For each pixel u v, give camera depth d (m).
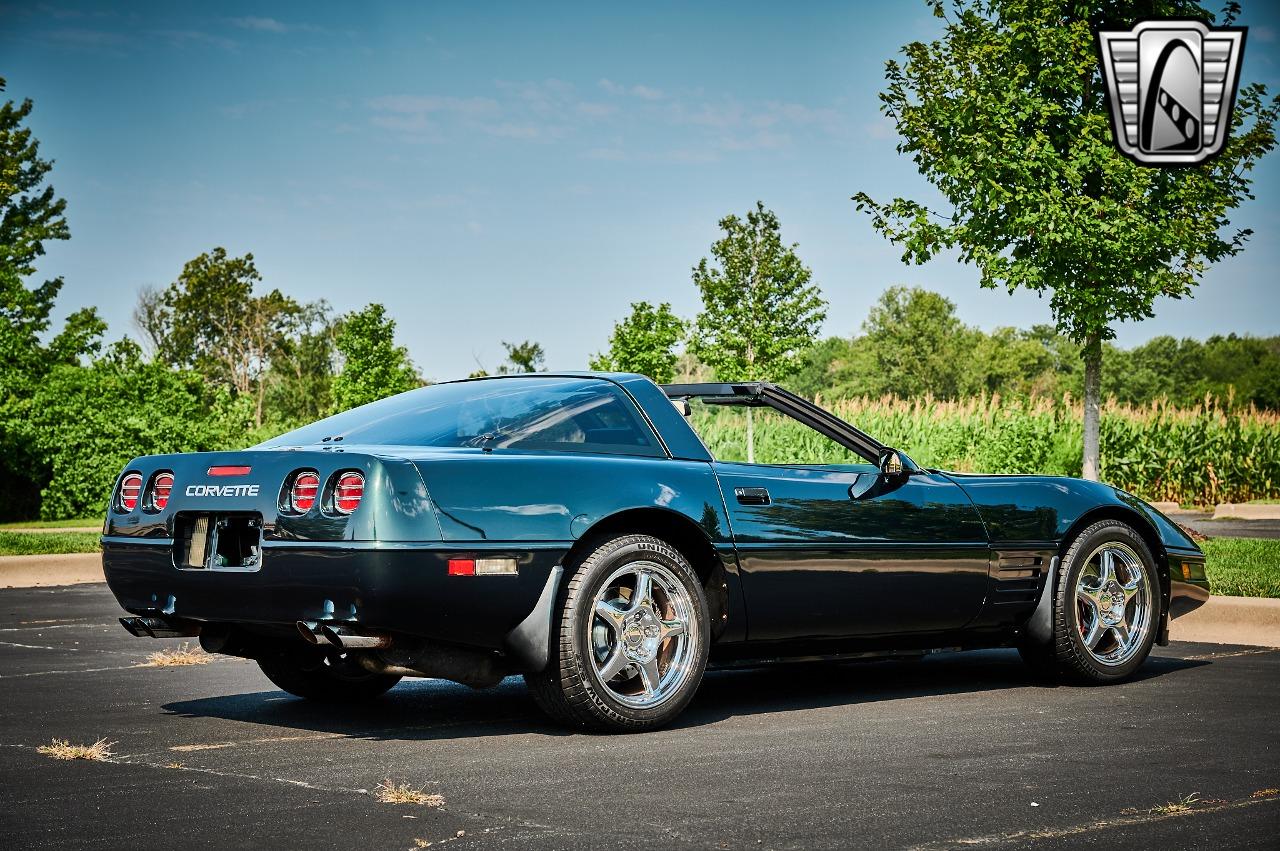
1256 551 10.41
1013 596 5.50
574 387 4.84
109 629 8.11
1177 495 20.02
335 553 4.04
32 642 7.40
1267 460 19.77
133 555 4.63
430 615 4.11
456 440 4.50
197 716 4.87
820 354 71.19
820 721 4.69
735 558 4.71
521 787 3.54
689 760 3.93
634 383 4.92
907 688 5.61
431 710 5.02
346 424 4.91
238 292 75.88
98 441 19.28
